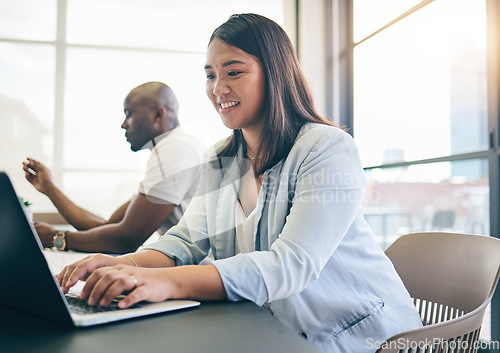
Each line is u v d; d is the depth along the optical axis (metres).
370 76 3.51
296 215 0.81
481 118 2.44
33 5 4.15
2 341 0.51
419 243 1.13
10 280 0.59
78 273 0.76
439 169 2.82
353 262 0.94
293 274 0.74
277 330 0.56
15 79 4.15
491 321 2.18
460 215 3.86
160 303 0.67
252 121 1.01
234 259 0.75
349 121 3.76
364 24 3.59
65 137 4.22
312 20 3.92
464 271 1.00
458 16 2.61
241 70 0.96
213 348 0.49
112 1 4.25
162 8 4.32
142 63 4.30
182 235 1.05
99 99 4.26
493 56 2.29
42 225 1.71
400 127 3.17
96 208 4.28
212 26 4.35
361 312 0.90
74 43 4.22
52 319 0.58
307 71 3.88
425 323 1.07
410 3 3.07
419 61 2.96
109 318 0.58
